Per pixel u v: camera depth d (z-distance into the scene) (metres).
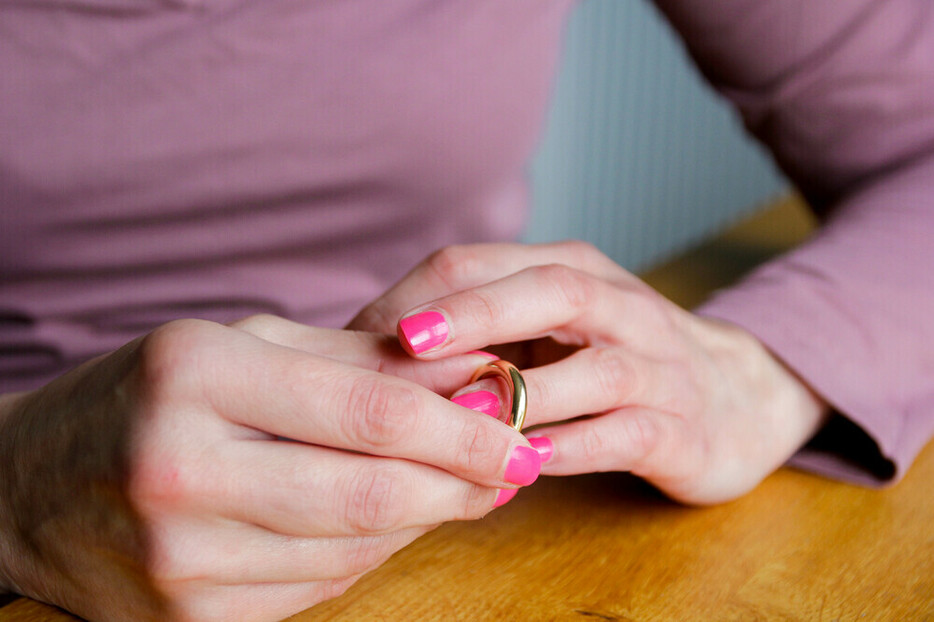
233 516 0.36
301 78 0.57
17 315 0.56
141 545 0.36
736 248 0.85
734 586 0.41
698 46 0.77
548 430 0.43
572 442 0.43
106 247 0.56
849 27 0.65
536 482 0.48
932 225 0.56
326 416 0.36
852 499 0.47
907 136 0.65
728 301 0.52
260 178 0.58
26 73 0.52
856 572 0.42
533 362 0.46
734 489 0.46
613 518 0.45
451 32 0.62
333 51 0.57
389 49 0.59
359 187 0.62
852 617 0.40
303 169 0.59
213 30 0.54
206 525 0.36
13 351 0.57
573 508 0.46
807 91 0.68
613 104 1.56
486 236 0.74
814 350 0.50
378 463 0.36
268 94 0.56
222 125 0.56
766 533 0.44
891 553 0.43
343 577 0.37
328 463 0.36
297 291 0.64
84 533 0.37
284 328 0.40
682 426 0.44
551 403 0.42
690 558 0.43
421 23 0.60
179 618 0.37
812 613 0.40
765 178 2.15
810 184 0.73
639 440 0.43
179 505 0.35
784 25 0.68
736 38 0.71
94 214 0.54
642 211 1.75
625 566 0.42
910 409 0.50
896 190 0.61
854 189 0.68
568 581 0.41
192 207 0.56
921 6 0.65
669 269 0.79
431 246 0.70
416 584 0.41
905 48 0.64
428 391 0.37
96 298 0.57
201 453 0.35
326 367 0.36
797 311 0.51
